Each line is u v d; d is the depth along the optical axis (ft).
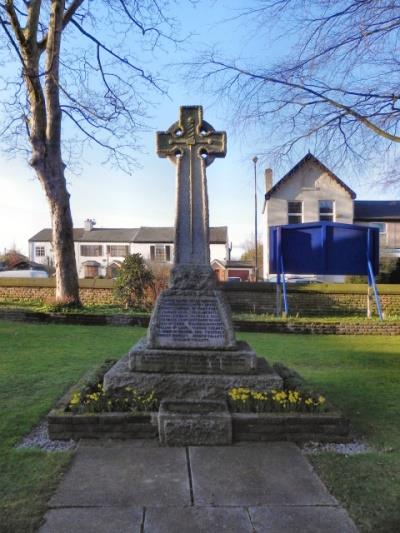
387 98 28.66
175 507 10.55
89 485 11.50
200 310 17.87
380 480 12.01
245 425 14.38
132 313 44.19
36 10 44.75
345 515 10.32
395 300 54.70
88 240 183.62
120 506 10.56
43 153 46.14
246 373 16.94
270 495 11.14
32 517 10.07
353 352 31.27
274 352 30.78
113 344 32.37
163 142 20.07
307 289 54.34
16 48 45.32
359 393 20.45
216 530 9.69
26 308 46.03
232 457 13.21
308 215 91.50
